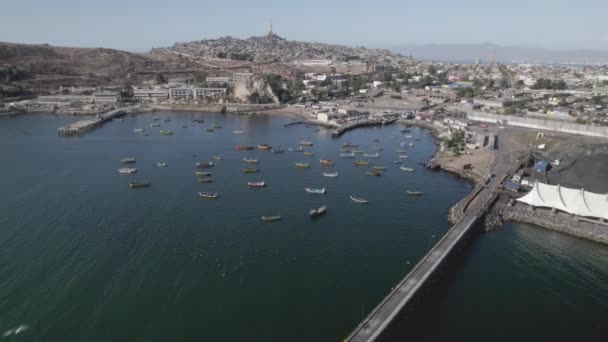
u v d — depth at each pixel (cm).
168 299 7762
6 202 12219
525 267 9162
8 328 6925
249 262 9100
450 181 15050
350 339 6359
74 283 8156
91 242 9812
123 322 7138
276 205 12481
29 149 19000
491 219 11312
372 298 7894
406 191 13888
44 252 9294
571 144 18425
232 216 11550
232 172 15888
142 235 10231
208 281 8350
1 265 8712
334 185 14488
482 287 8406
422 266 8456
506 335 7006
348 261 9244
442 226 11131
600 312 7625
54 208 11844
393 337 6944
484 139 19712
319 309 7556
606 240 10081
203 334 6894
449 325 7256
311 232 10650
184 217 11412
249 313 7425
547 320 7388
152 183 14362
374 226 11100
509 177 14400
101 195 13025
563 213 11238
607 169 14938
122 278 8369
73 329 6950
